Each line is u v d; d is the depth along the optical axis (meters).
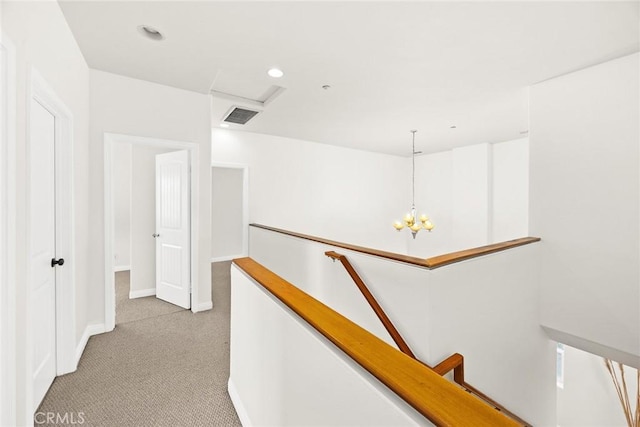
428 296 1.89
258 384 1.41
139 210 3.83
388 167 7.11
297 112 3.95
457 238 6.18
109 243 2.79
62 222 2.05
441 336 1.96
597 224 2.60
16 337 1.28
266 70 2.74
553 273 2.88
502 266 2.49
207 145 3.35
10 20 1.23
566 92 2.78
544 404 3.07
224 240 6.63
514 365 2.66
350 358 0.77
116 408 1.76
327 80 2.96
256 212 5.21
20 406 1.32
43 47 1.60
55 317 2.04
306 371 0.98
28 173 1.37
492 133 4.98
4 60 1.16
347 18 1.98
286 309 1.16
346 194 6.40
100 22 2.02
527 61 2.54
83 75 2.47
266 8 1.88
